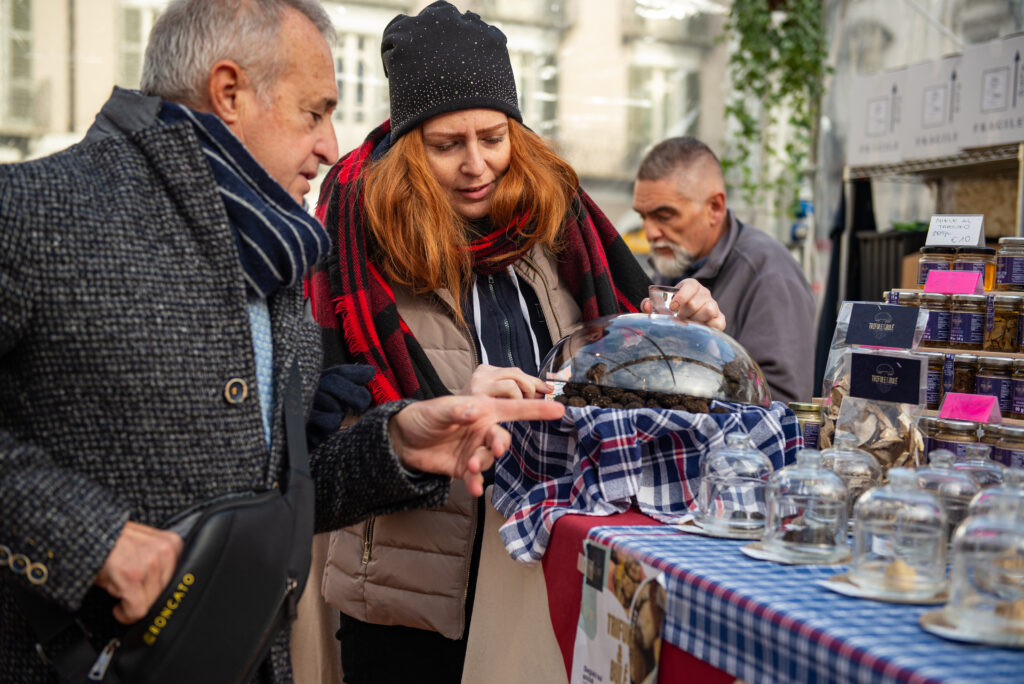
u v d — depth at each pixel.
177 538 1.05
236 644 1.10
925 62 3.91
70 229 1.06
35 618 1.05
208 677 1.08
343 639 1.85
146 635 1.04
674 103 6.02
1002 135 3.54
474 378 1.55
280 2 1.26
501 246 1.88
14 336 1.03
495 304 1.91
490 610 1.66
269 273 1.17
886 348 1.48
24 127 4.65
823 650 0.85
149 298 1.09
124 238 1.09
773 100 5.83
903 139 4.03
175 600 1.04
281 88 1.24
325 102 1.30
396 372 1.78
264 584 1.12
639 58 5.91
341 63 5.18
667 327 1.60
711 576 1.05
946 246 1.73
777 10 5.84
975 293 1.64
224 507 1.09
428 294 1.87
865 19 5.32
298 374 1.27
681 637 1.08
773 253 2.93
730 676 1.00
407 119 1.83
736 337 2.91
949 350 1.66
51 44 4.65
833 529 1.13
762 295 2.86
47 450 1.06
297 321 1.29
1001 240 1.67
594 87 5.83
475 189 1.86
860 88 4.29
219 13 1.22
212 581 1.06
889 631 0.87
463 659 1.77
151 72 1.25
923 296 1.70
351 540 1.76
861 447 1.42
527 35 5.65
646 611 1.14
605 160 5.90
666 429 1.42
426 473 1.41
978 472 1.26
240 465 1.15
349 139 5.25
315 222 1.22
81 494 1.01
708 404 1.46
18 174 1.07
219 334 1.14
